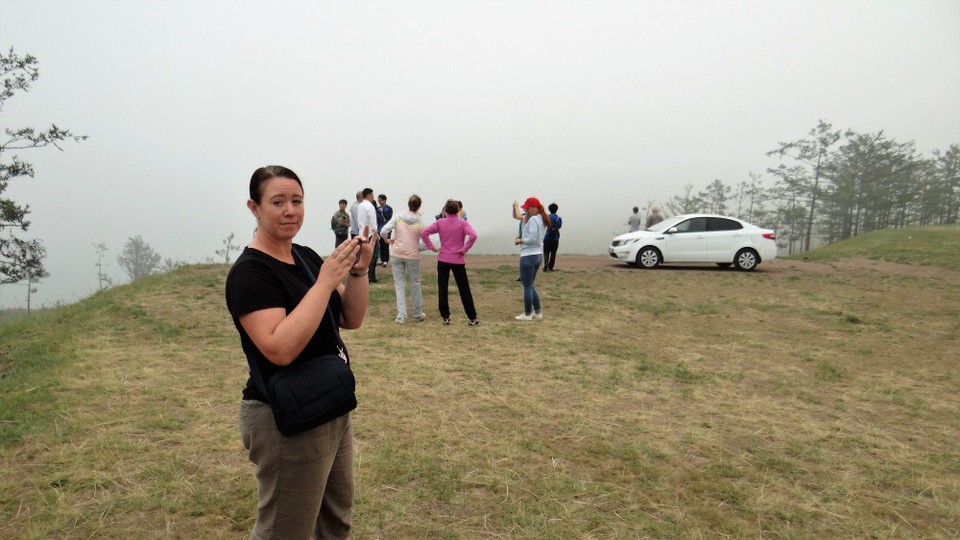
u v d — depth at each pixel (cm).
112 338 660
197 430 404
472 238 770
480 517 305
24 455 355
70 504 302
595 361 618
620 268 1486
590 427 432
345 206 1174
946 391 541
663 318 868
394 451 379
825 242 5791
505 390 512
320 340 191
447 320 795
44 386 479
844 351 689
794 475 363
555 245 1395
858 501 332
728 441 414
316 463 182
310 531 190
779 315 905
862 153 5175
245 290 169
